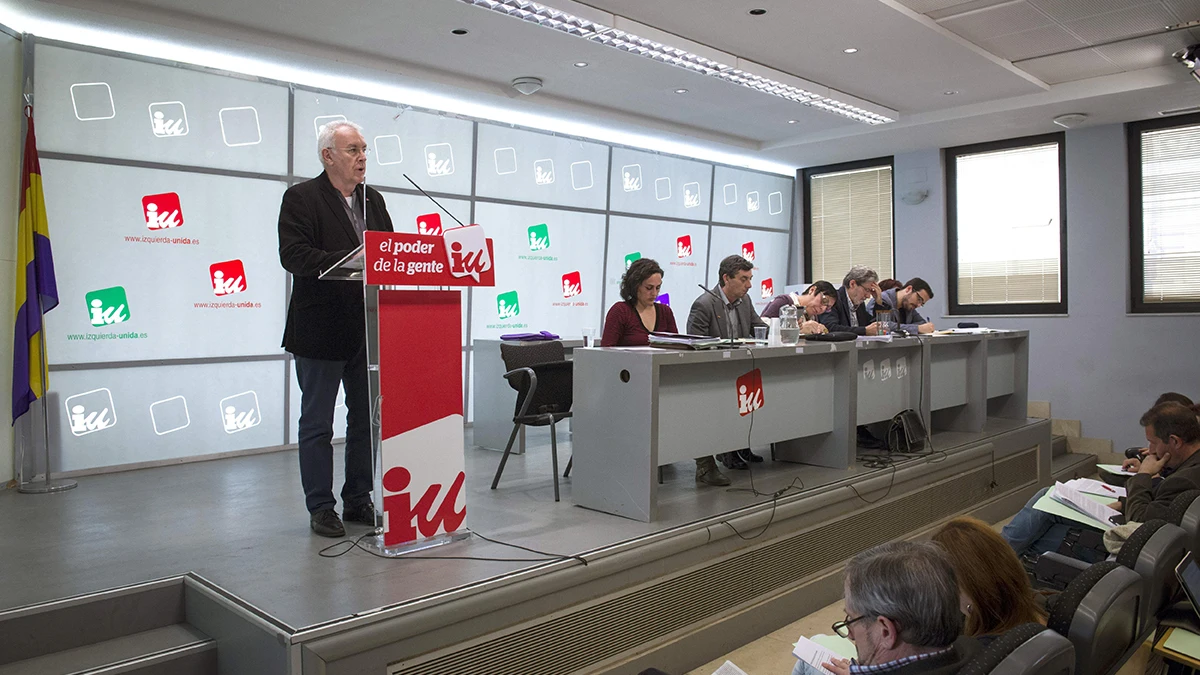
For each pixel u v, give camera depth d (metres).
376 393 2.66
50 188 4.21
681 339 3.54
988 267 7.62
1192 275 6.56
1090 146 6.90
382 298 2.60
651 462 3.13
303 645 2.00
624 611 2.80
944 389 5.38
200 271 4.76
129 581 2.48
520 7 4.29
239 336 4.93
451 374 2.79
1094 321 6.92
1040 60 5.56
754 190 8.37
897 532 4.28
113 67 4.39
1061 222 7.14
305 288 2.87
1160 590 1.83
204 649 2.32
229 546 2.85
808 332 4.39
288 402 5.16
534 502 3.50
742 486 3.83
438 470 2.79
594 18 4.34
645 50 4.96
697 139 7.37
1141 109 6.34
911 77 5.75
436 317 2.74
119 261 4.45
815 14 4.52
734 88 5.87
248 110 4.92
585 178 6.79
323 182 2.95
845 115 6.53
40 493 3.82
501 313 6.29
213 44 4.61
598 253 6.95
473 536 2.92
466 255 2.72
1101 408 6.89
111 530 3.12
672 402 3.38
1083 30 4.97
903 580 1.35
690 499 3.55
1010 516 5.45
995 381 6.04
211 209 4.79
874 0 4.32
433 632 2.25
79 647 2.32
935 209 7.79
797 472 4.18
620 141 7.29
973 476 5.03
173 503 3.59
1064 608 1.52
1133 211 6.80
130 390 4.52
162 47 4.64
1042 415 7.20
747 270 4.40
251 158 4.95
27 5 3.98
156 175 4.57
